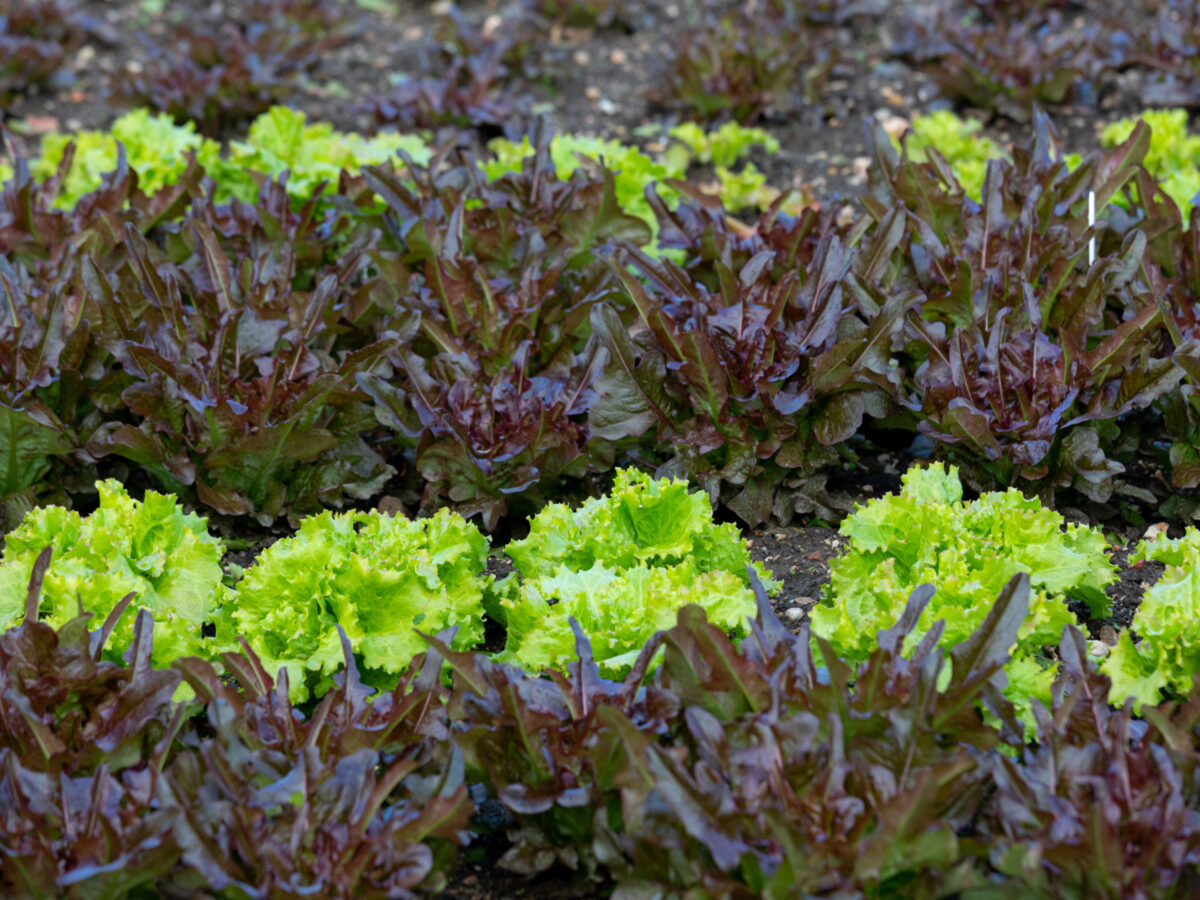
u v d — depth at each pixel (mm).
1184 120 3582
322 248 3127
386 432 2916
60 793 2268
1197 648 2428
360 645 2520
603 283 2977
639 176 3389
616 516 2633
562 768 2326
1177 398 2795
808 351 2791
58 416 2834
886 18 4379
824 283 2830
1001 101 3799
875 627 2461
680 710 2344
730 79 3777
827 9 4188
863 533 2584
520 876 2387
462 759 2279
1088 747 2271
